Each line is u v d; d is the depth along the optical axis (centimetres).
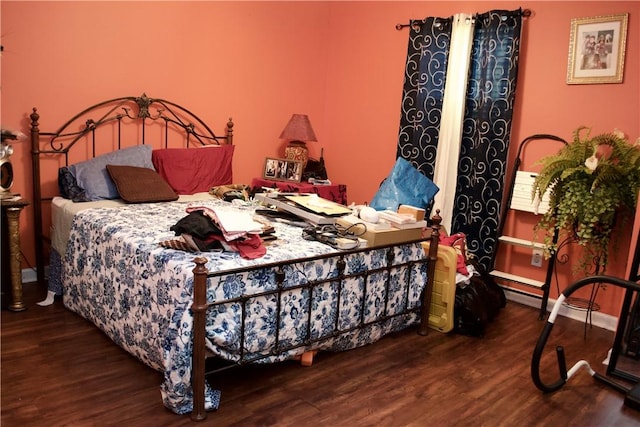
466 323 296
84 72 336
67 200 314
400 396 224
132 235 241
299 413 205
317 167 449
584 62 327
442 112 384
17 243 283
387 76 434
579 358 275
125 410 199
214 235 221
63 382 217
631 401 223
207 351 204
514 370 255
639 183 289
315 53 468
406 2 414
